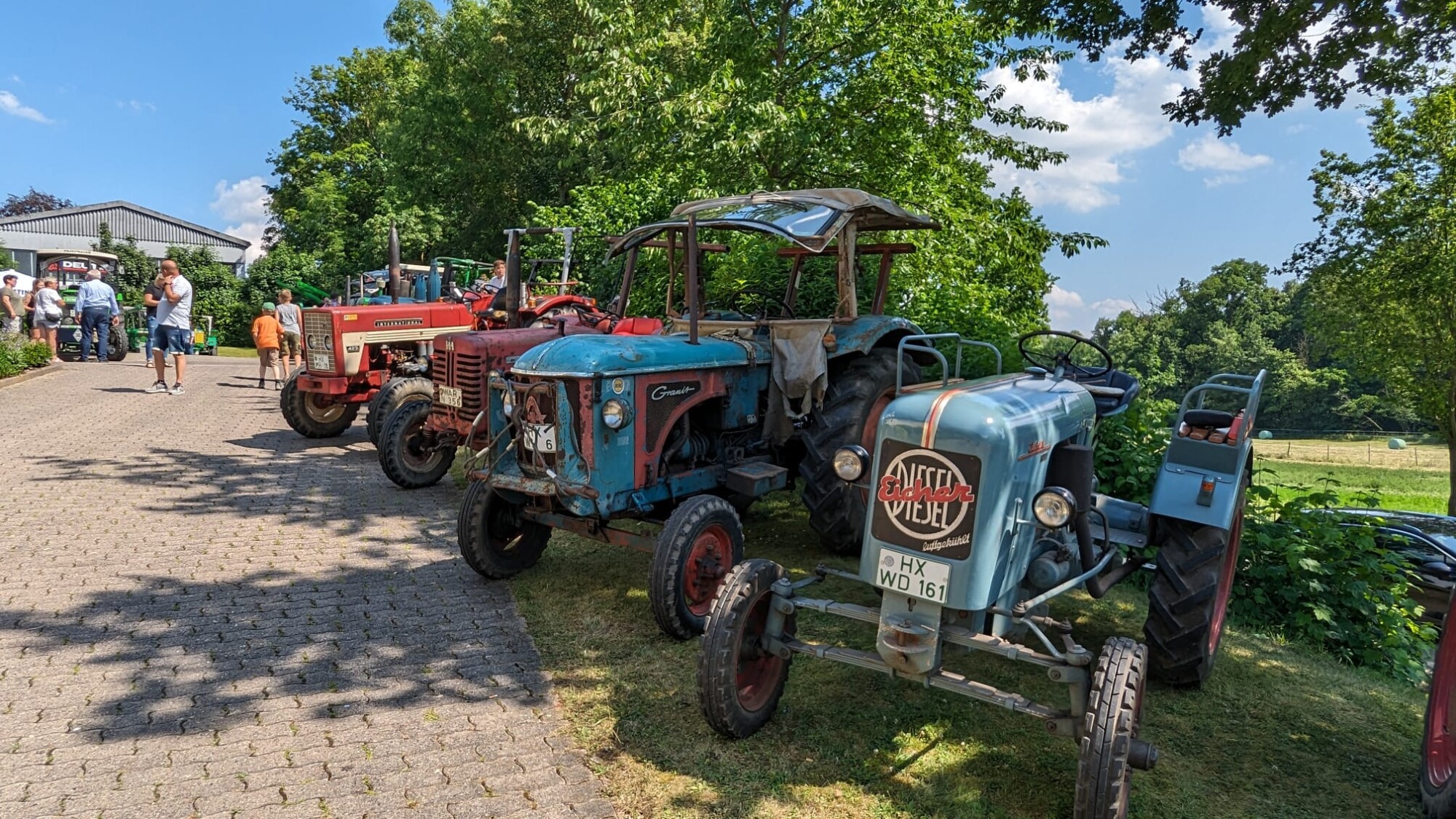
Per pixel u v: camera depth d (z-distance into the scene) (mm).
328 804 2783
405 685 3639
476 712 3436
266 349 12586
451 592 4738
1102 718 2557
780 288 6523
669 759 3133
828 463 5016
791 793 2945
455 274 11055
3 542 5227
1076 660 2717
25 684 3506
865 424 5207
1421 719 3891
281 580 4809
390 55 38594
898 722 3447
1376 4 6477
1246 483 4430
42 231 43875
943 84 9922
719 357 4773
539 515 4598
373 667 3799
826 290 6227
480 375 6188
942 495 2850
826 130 9836
